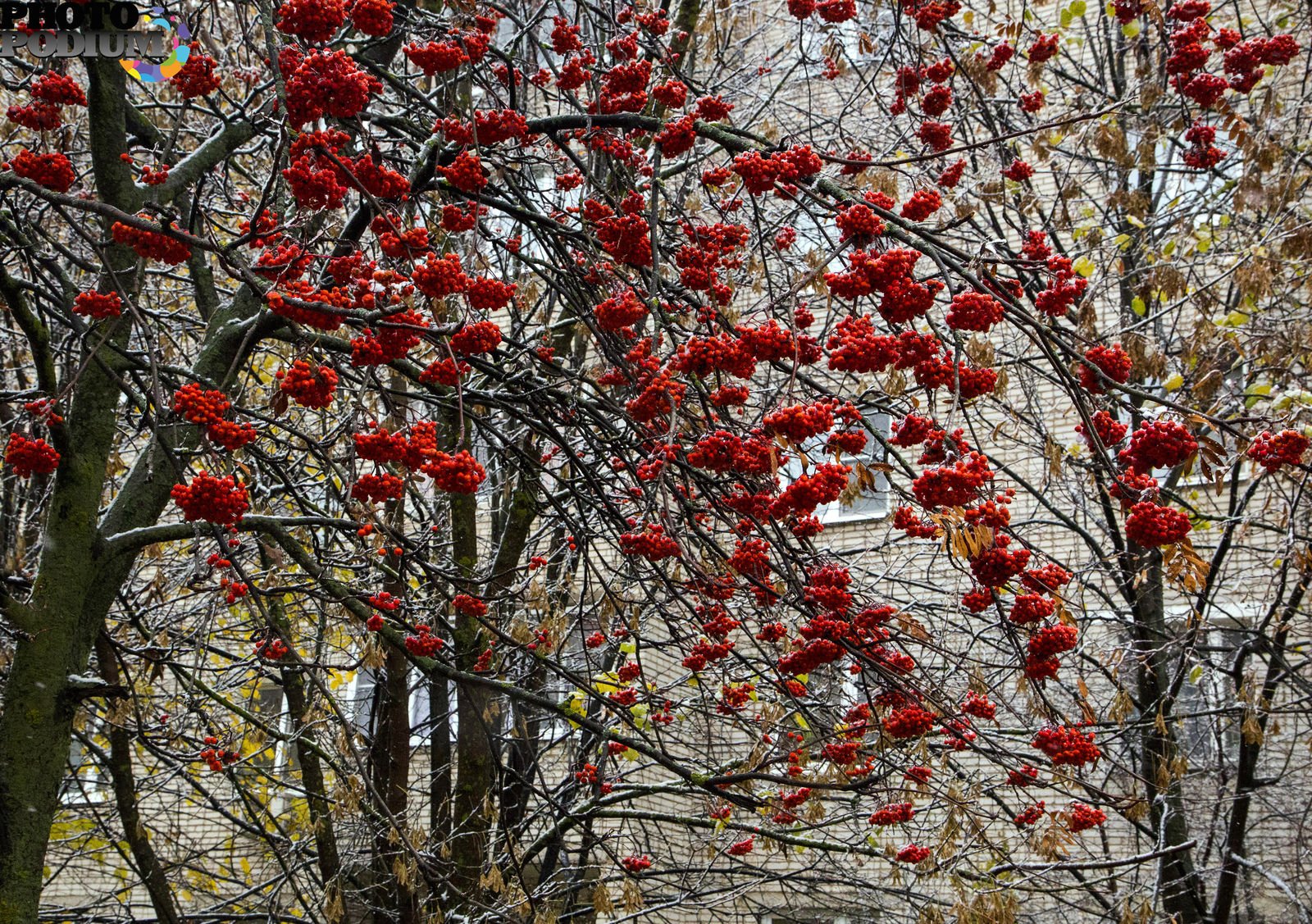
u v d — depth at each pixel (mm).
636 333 5969
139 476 5570
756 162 4012
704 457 4000
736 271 6984
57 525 5219
